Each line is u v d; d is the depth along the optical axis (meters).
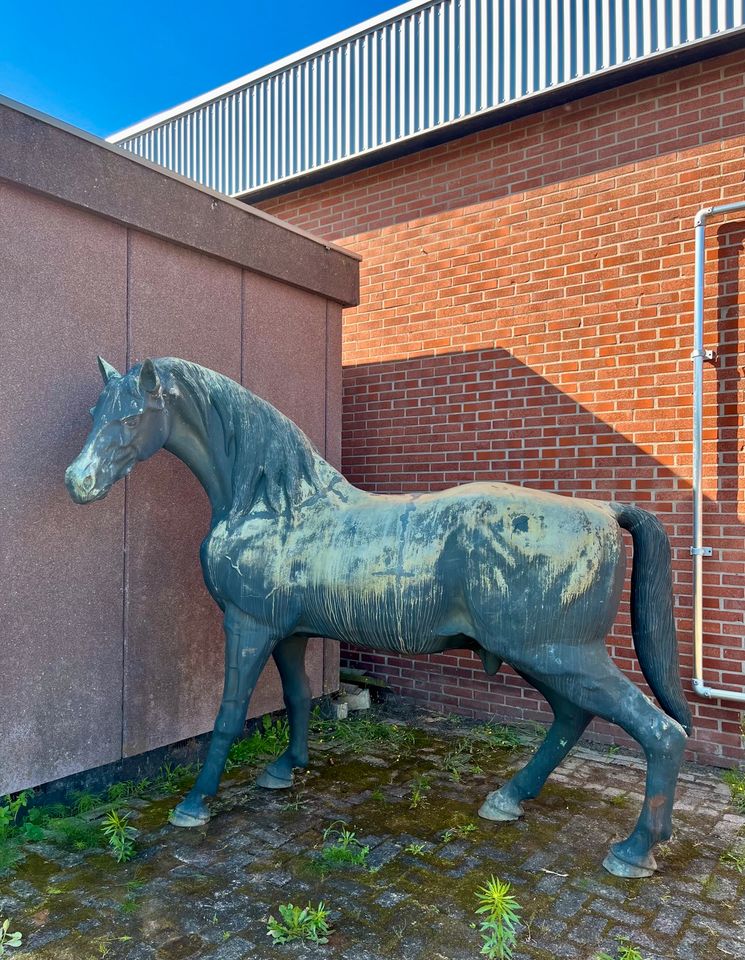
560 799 3.16
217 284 3.71
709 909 2.28
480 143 4.65
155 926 2.13
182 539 3.49
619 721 2.45
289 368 4.17
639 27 3.82
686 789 3.35
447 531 2.58
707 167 3.80
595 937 2.12
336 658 4.53
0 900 2.27
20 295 2.85
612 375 4.08
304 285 4.18
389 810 3.00
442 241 4.81
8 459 2.81
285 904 2.26
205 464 2.94
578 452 4.18
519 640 2.48
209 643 3.62
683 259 3.87
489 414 4.55
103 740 3.14
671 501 3.86
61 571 2.99
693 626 3.72
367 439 5.14
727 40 3.60
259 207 5.88
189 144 6.32
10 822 2.76
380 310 5.11
